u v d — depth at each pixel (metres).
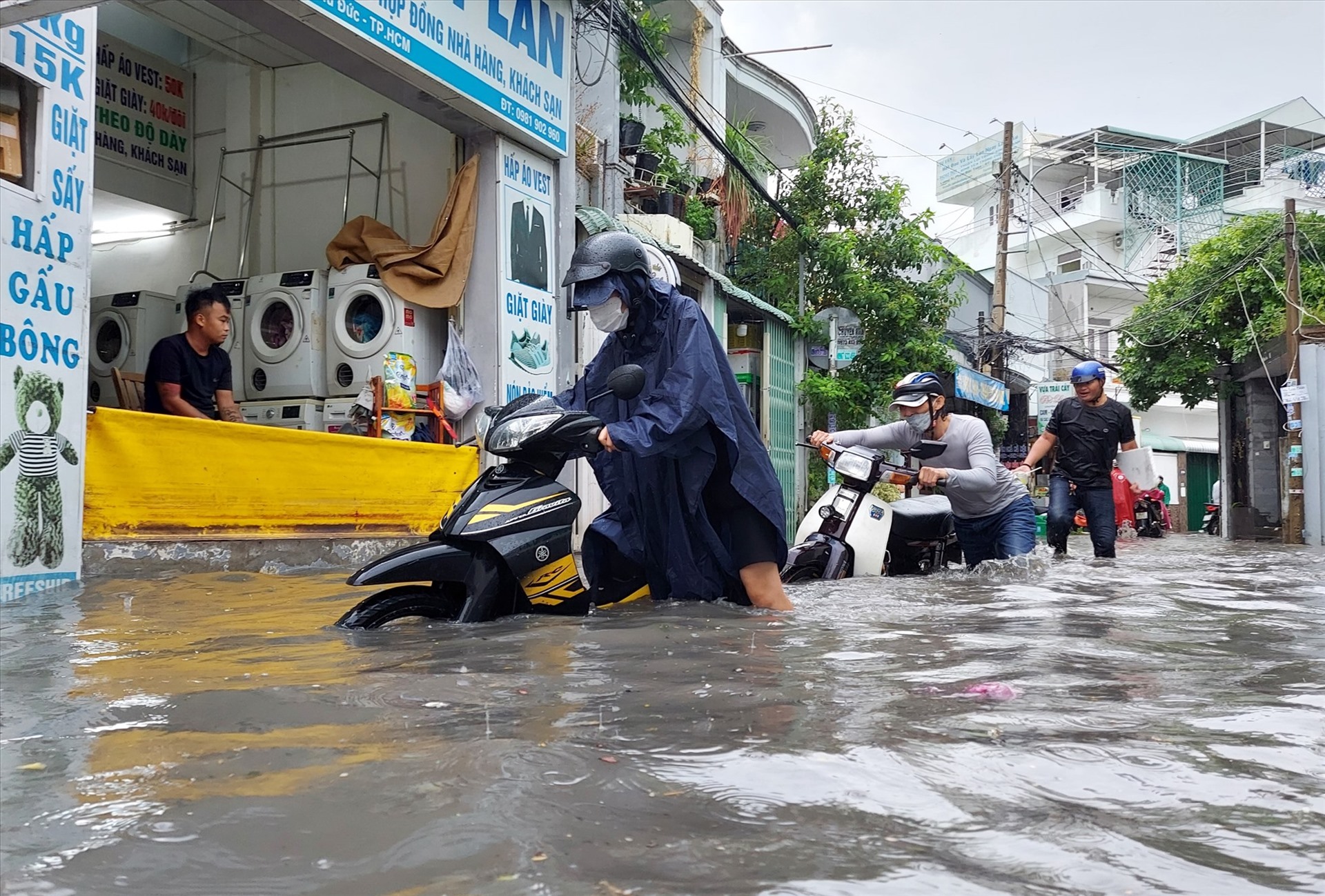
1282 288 19.25
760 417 13.99
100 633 3.04
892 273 16.98
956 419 5.97
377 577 3.05
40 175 4.32
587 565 3.84
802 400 15.46
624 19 10.03
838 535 5.39
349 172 8.88
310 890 1.09
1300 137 34.62
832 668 2.42
